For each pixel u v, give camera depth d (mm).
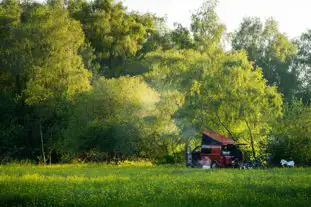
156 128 62844
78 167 53812
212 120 57938
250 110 55219
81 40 72375
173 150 62875
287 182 30203
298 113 57156
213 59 63688
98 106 64000
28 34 68875
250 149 56031
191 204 20578
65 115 67438
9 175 36094
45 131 70375
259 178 33406
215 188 26516
